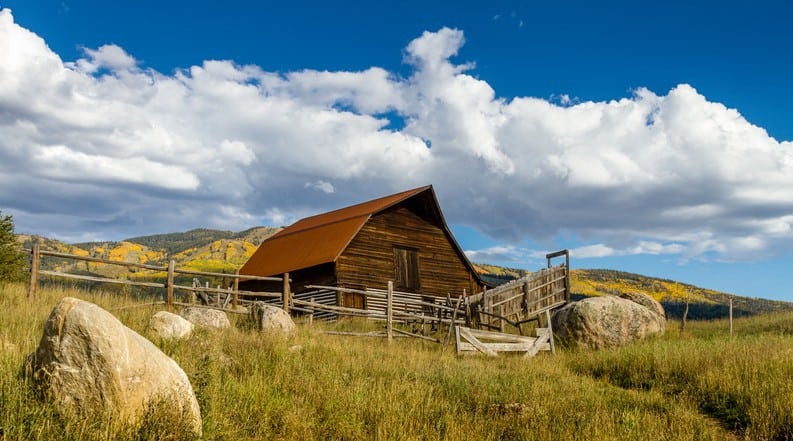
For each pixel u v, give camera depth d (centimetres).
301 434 917
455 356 1975
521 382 1403
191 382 982
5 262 2272
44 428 709
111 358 761
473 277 3812
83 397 756
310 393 1100
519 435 1014
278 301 3347
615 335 2236
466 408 1178
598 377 1683
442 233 3716
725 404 1260
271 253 3834
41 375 780
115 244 16938
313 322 2431
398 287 3428
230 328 1708
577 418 1110
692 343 1914
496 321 2667
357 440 938
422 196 3588
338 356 1520
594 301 2294
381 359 1591
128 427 746
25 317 1337
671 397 1373
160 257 16162
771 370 1395
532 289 2809
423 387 1264
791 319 2870
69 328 771
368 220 3400
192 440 780
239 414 935
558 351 2159
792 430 1070
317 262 3222
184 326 1373
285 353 1365
